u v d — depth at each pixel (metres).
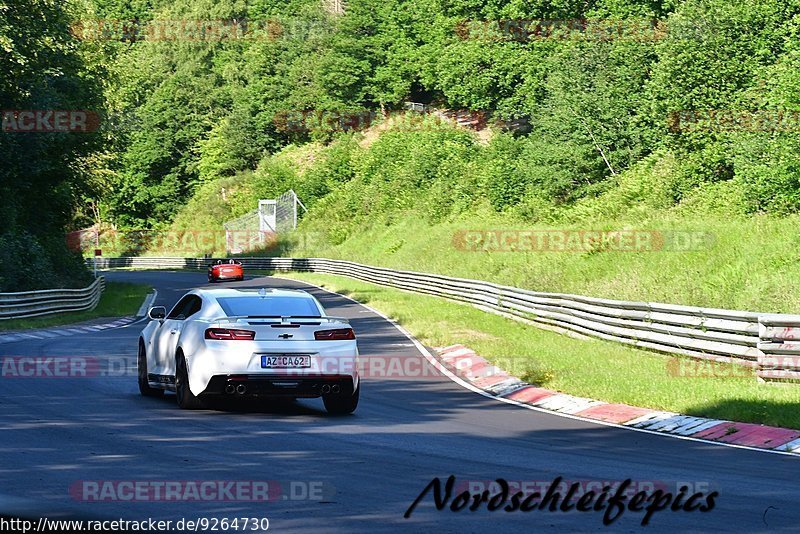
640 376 20.22
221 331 15.49
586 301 29.20
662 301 29.31
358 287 64.25
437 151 87.75
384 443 13.09
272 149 128.25
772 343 19.25
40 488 9.62
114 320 42.72
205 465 11.08
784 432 13.76
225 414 15.85
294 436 13.56
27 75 51.34
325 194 108.06
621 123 57.44
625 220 45.56
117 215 130.62
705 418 15.32
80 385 19.48
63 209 63.78
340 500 9.35
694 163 46.56
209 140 129.50
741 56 46.94
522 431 14.57
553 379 19.97
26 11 51.41
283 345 15.46
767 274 29.69
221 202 118.56
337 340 15.88
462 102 92.19
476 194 72.81
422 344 29.91
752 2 47.19
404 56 119.00
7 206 54.03
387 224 83.31
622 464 11.70
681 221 39.66
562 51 63.69
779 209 36.66
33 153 51.97
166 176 130.25
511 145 77.88
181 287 70.62
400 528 8.31
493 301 40.44
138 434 13.38
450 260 58.56
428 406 17.58
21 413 15.26
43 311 41.44
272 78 129.75
